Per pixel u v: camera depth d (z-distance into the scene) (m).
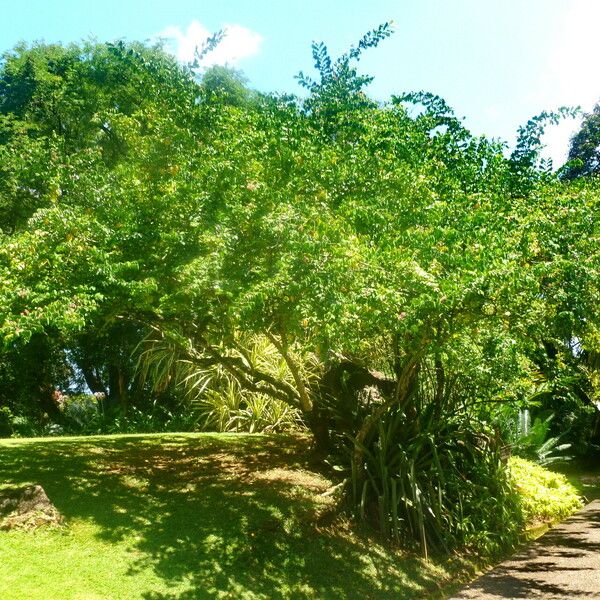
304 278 4.83
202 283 5.25
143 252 5.95
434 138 6.91
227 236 5.38
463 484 7.14
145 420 12.49
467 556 6.39
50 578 4.35
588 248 5.45
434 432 7.30
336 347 5.27
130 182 6.36
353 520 6.30
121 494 6.09
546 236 5.33
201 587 4.63
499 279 4.71
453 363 6.98
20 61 14.86
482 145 7.03
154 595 4.41
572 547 6.93
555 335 6.64
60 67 13.95
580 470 12.44
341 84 7.55
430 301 4.70
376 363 8.37
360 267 4.98
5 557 4.52
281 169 5.84
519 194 6.83
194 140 6.34
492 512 7.09
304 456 8.20
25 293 4.97
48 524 5.08
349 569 5.44
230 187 5.66
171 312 6.00
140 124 6.80
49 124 13.51
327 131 7.27
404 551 6.06
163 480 6.76
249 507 6.11
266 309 5.64
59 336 12.62
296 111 7.03
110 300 5.91
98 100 11.68
